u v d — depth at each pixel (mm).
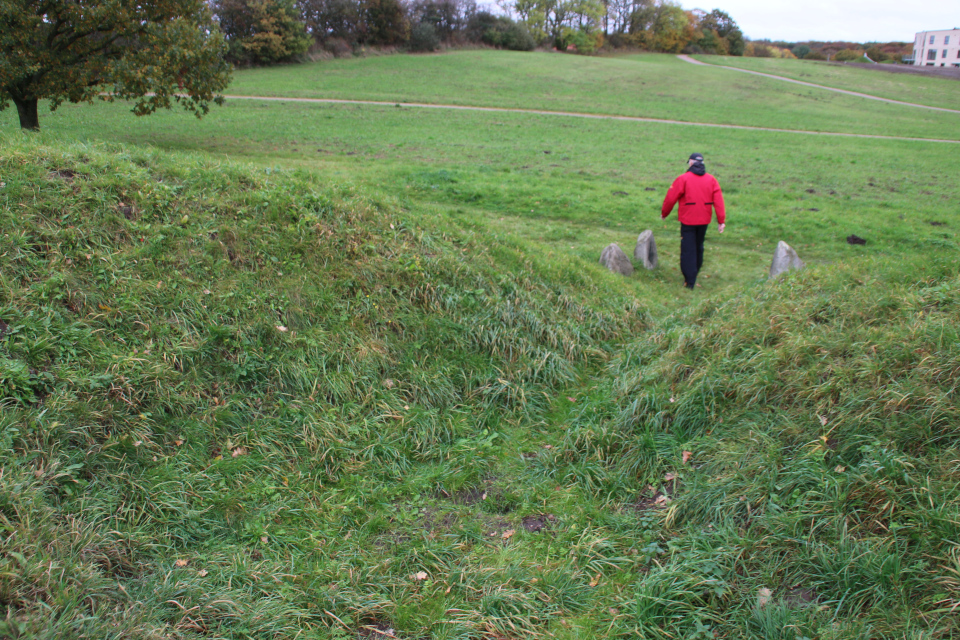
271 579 3352
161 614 2932
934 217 12992
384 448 4512
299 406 4672
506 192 13031
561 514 4062
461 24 58906
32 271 4602
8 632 2469
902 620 2795
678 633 3051
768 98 39906
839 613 2971
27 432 3500
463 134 22484
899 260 6594
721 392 4633
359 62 44125
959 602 2734
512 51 58688
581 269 8078
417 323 5789
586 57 57969
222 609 3057
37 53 13250
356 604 3238
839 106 38469
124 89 14406
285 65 41688
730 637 2980
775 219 12133
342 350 5203
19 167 5492
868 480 3414
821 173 18266
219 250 5598
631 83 42719
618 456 4535
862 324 4812
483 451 4699
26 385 3738
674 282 9180
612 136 24172
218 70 15953
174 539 3504
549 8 70750
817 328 4914
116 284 4840
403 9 51969
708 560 3367
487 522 4004
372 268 6129
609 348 6504
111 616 2805
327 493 4098
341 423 4625
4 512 3012
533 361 5824
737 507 3701
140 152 6797
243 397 4578
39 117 20156
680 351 5395
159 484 3699
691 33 77812
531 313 6395
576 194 13336
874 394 3934
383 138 20594
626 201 12984
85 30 13602
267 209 6230
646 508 4047
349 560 3576
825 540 3307
